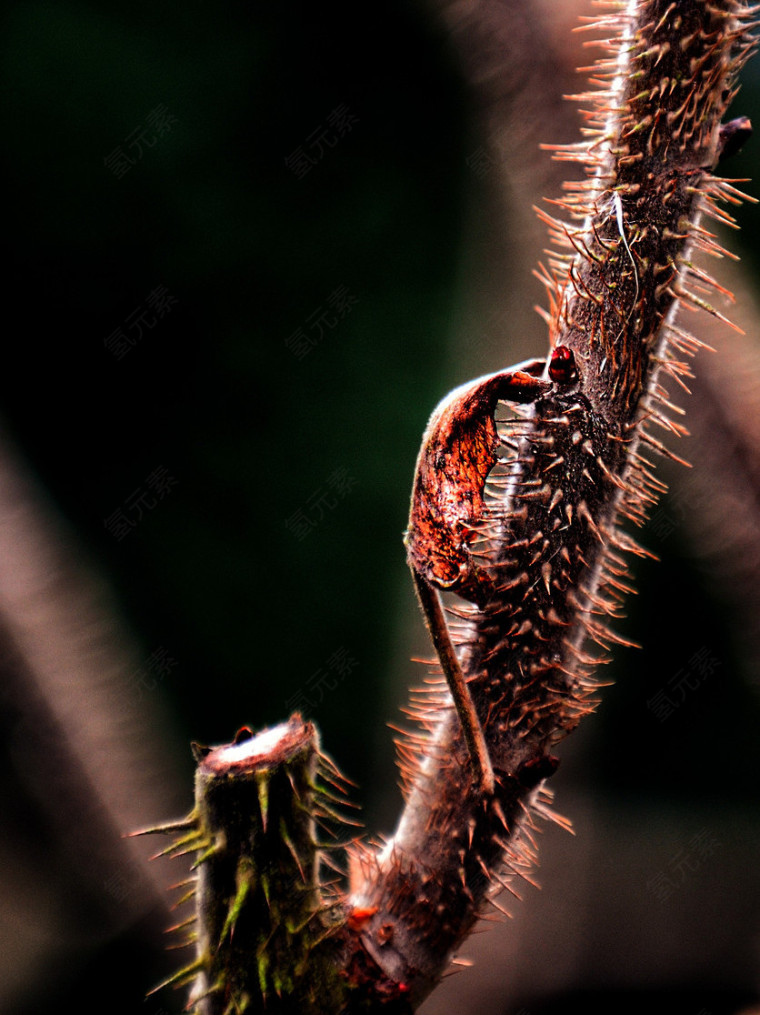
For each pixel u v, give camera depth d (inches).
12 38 40.4
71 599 19.4
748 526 21.8
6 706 17.7
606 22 14.0
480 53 22.4
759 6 13.9
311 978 14.1
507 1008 28.0
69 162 41.4
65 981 27.1
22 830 22.0
